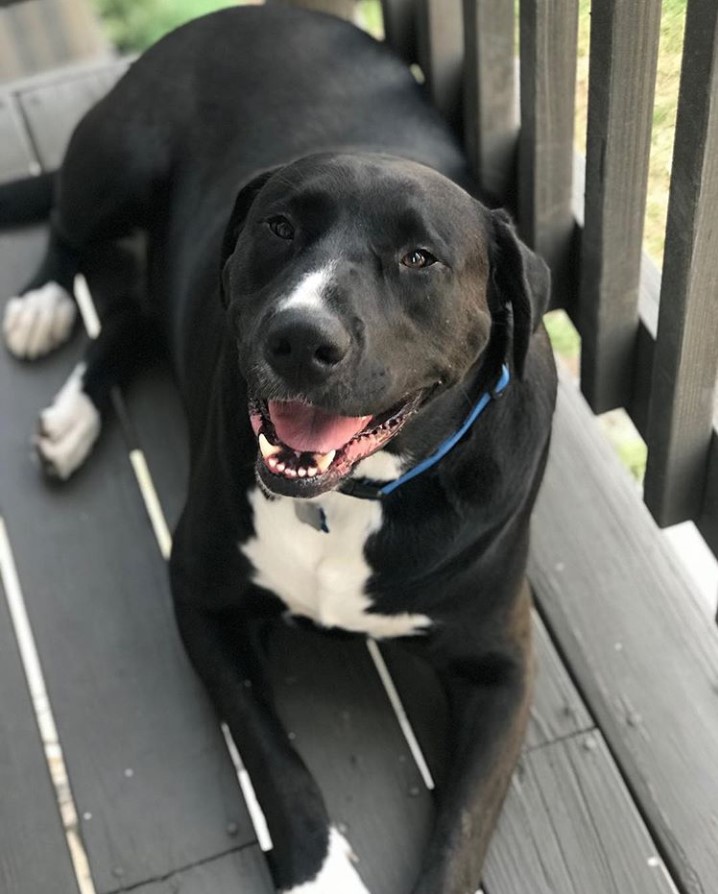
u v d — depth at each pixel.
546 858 1.71
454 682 1.78
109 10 3.66
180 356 2.03
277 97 2.09
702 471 1.86
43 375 2.33
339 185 1.41
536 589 1.97
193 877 1.72
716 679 1.86
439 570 1.61
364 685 1.89
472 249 1.44
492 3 1.98
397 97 2.13
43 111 2.80
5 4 2.77
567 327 2.53
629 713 1.83
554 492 2.08
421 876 1.62
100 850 1.75
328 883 1.62
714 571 2.22
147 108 2.21
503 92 2.10
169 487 2.15
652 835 1.73
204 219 2.04
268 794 1.67
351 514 1.57
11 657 1.95
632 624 1.92
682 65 1.42
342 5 2.64
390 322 1.38
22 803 1.79
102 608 2.00
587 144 1.75
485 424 1.56
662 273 1.65
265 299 1.42
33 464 2.19
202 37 2.22
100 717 1.88
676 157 1.50
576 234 2.05
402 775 1.80
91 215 2.32
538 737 1.82
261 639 1.89
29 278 2.50
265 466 1.42
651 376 1.92
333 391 1.33
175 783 1.81
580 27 1.87
